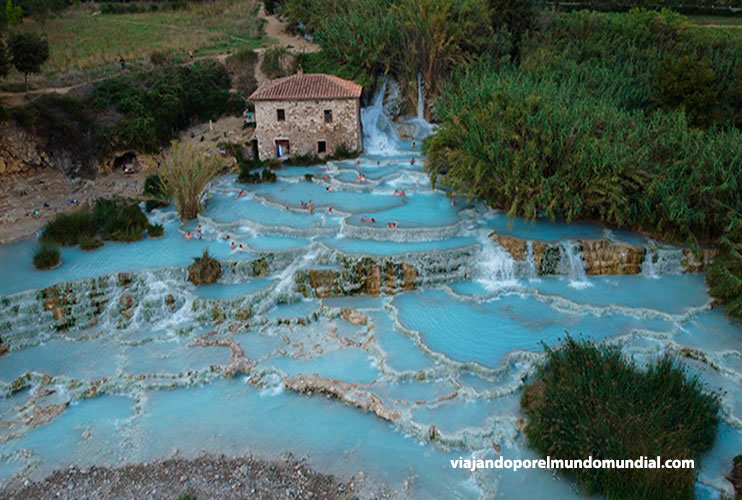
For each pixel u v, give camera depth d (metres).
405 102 60.06
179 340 30.25
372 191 45.84
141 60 65.81
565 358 25.30
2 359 28.91
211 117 60.53
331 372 27.52
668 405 22.02
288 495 21.08
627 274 35.78
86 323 31.62
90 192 47.75
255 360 28.55
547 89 44.31
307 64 64.38
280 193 45.72
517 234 37.34
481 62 57.69
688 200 35.28
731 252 32.62
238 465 22.58
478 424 23.95
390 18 59.88
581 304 31.69
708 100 44.97
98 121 53.72
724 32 61.53
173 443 23.78
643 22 62.88
